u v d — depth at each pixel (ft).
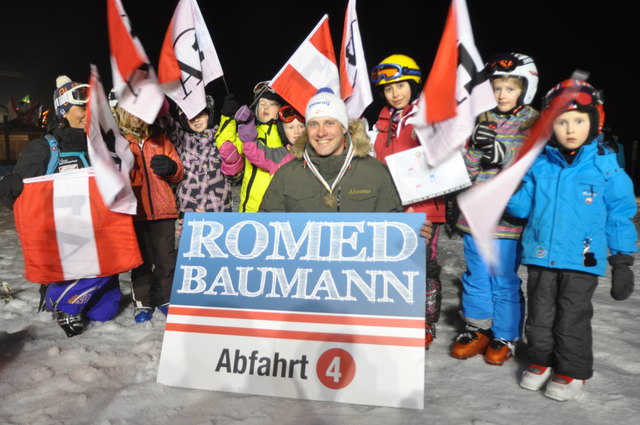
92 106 9.31
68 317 10.77
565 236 8.05
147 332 11.06
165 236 12.05
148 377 8.88
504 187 6.34
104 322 11.67
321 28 11.34
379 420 7.51
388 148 10.68
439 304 10.57
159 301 12.45
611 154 8.11
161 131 11.85
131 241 10.69
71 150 10.82
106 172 9.73
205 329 8.75
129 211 10.64
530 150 6.17
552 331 8.31
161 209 11.71
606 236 8.09
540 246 8.27
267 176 11.51
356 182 9.05
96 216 10.46
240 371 8.44
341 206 9.05
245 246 9.05
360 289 8.42
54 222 10.40
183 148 12.21
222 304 8.80
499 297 9.63
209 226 9.29
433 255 10.41
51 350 9.88
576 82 5.87
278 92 11.20
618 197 7.96
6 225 27.53
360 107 11.10
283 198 9.43
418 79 10.44
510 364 9.48
